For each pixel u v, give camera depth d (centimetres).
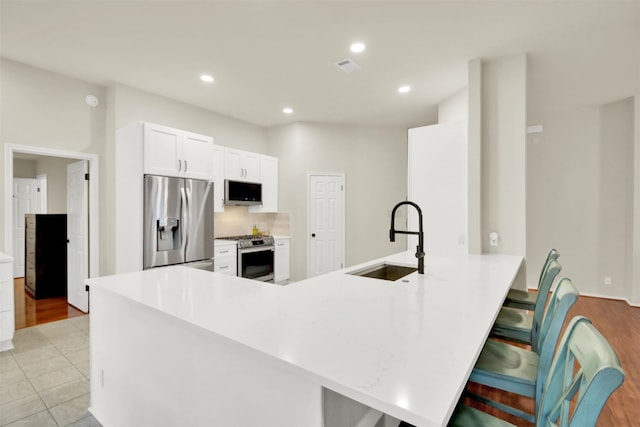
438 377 79
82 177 386
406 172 557
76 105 359
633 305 426
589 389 62
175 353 133
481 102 313
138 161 331
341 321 118
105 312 181
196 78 357
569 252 491
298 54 303
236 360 107
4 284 283
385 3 228
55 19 249
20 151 326
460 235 335
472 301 144
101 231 379
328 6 231
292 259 529
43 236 454
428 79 357
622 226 455
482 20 247
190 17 246
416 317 123
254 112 476
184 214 361
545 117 505
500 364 141
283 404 93
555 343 113
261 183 507
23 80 324
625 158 450
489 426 105
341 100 425
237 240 448
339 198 534
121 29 262
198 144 380
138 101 387
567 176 491
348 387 75
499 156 307
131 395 162
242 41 280
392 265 250
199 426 122
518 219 299
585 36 269
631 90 402
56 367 257
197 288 167
